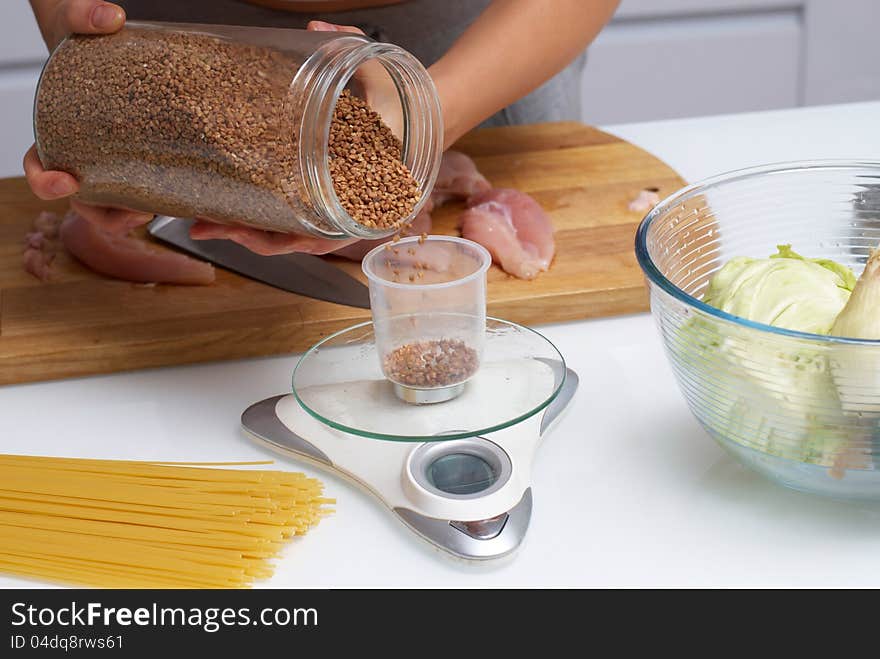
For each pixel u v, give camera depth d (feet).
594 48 8.18
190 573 2.62
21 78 7.78
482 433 2.85
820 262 2.92
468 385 3.18
